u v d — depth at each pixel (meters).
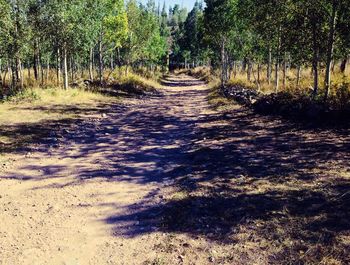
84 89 30.45
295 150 10.60
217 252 5.50
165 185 8.65
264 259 5.18
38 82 32.50
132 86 37.66
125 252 5.70
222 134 14.02
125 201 7.75
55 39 29.70
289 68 36.34
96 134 14.79
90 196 8.04
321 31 16.66
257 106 19.53
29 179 9.11
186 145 12.79
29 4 26.89
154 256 5.52
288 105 16.97
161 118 19.42
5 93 26.00
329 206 6.54
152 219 6.81
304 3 16.62
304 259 5.05
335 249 5.19
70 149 12.16
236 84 33.00
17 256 5.61
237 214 6.62
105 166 10.28
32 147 12.15
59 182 8.93
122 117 19.70
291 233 5.76
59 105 22.20
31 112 18.95
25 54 29.36
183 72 102.75
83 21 28.81
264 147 11.35
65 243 6.03
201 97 31.92
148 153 11.80
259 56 30.55
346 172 8.22
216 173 9.08
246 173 8.88
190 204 7.26
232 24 32.62
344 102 14.12
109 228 6.55
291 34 17.98
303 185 7.70
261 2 20.78
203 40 41.25
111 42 39.38
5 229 6.50
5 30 25.44
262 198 7.21
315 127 13.44
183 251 5.59
